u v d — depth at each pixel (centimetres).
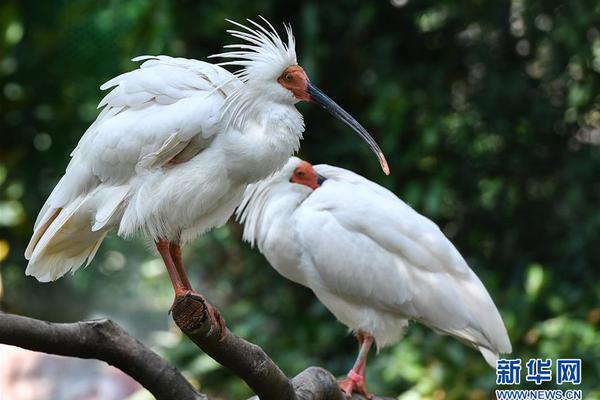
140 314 1727
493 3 1330
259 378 570
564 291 1272
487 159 1357
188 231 702
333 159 1383
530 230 1360
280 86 689
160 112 660
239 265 1449
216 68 686
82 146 682
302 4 1348
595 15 1243
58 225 666
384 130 1329
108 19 1467
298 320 1380
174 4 1331
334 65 1373
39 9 1555
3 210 1539
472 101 1347
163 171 663
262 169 672
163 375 556
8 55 1566
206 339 546
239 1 1323
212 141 662
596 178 1327
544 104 1339
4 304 1517
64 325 525
